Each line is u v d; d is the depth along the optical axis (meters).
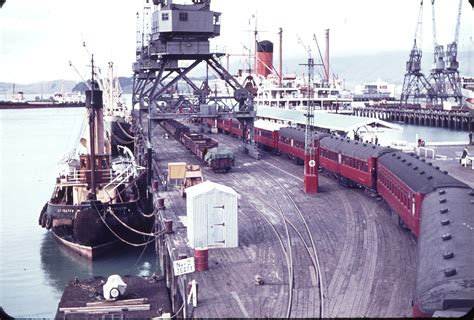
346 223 40.53
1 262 46.47
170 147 86.62
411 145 84.38
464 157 65.19
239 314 25.19
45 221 52.44
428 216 28.27
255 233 38.38
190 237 35.31
